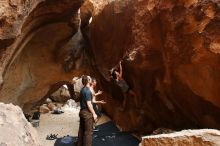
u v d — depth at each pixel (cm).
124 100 1002
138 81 899
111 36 1021
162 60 785
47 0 747
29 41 895
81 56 1189
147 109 913
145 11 812
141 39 824
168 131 846
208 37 623
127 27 905
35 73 975
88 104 662
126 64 905
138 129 975
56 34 955
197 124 760
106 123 1160
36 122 1195
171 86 780
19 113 269
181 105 781
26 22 703
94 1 1168
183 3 675
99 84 1227
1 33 576
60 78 1128
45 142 970
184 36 683
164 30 746
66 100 1756
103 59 1092
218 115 668
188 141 300
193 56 657
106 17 1060
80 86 1741
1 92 742
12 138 227
